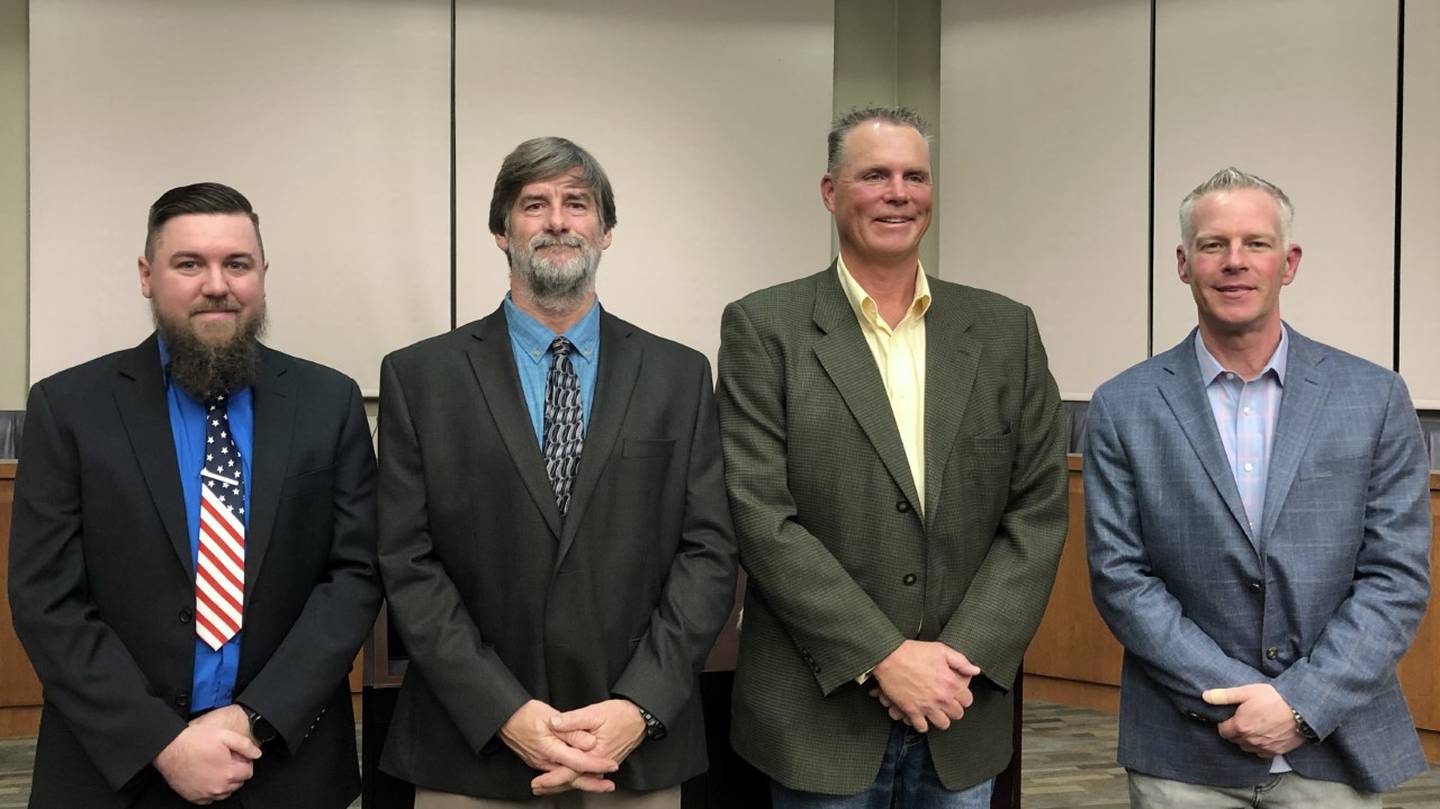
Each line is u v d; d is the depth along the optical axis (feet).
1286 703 6.10
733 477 6.63
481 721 5.89
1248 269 6.44
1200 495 6.53
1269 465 6.52
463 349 6.49
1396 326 15.20
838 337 6.72
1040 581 6.63
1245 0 16.07
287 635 6.07
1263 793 6.43
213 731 5.63
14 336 16.15
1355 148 15.38
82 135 15.92
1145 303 16.90
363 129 16.75
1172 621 6.48
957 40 18.49
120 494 5.89
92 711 5.66
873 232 6.67
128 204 16.06
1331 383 6.60
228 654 5.98
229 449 6.16
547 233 6.44
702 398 6.67
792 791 6.60
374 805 7.26
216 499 6.06
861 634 6.23
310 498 6.20
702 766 6.47
